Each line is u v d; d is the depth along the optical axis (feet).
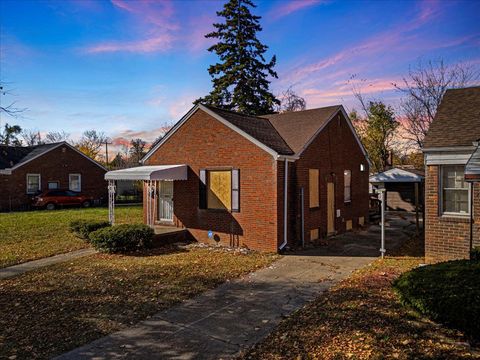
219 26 102.68
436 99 95.14
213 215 45.88
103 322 21.44
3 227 59.06
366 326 18.71
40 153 101.65
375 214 72.90
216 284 29.01
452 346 16.17
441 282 18.52
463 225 31.99
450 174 33.32
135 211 85.30
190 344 18.48
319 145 49.96
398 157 123.95
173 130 49.98
